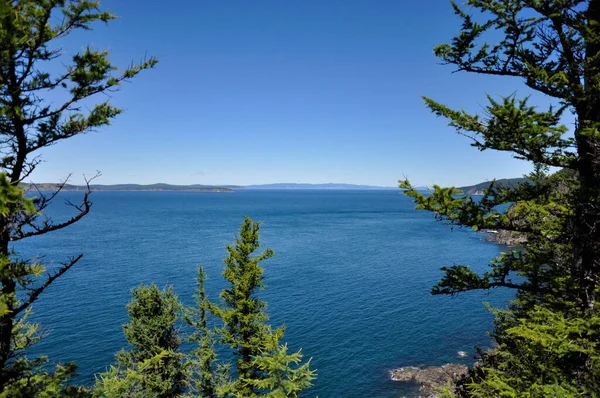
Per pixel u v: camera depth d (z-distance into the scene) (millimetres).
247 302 20719
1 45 7777
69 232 117750
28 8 8492
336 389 31484
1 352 9094
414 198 9164
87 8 9031
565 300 10102
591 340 8672
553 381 8914
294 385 11312
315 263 74250
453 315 46938
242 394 19188
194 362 23219
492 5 9727
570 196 9547
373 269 69562
